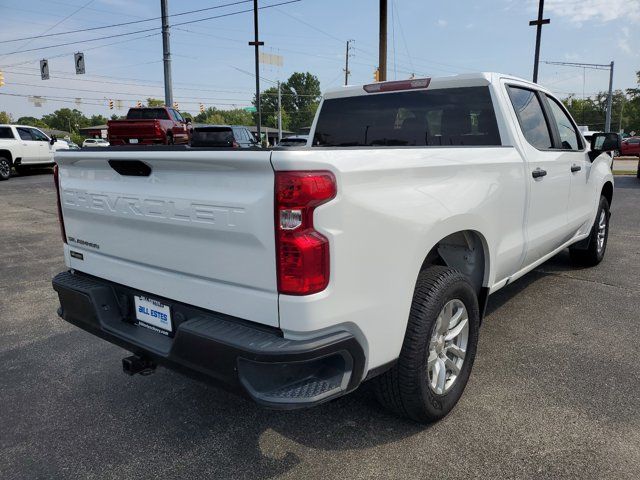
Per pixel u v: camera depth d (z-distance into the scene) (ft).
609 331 13.41
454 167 9.12
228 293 7.27
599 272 19.03
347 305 6.98
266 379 6.71
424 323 8.30
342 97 14.56
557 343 12.67
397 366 8.36
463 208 9.10
